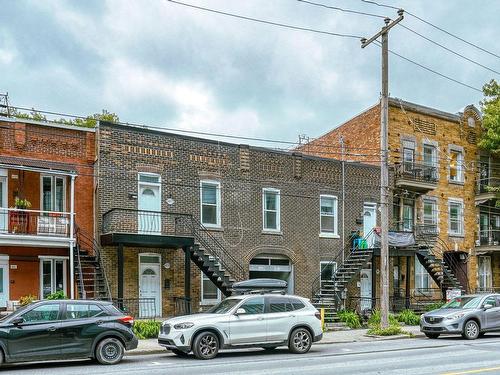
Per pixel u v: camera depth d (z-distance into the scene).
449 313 21.72
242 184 27.92
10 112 29.64
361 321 26.83
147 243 23.67
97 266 23.77
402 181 32.72
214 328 16.42
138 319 24.06
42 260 23.77
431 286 34.75
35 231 23.34
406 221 34.00
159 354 17.48
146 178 25.44
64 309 15.12
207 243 26.55
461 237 36.47
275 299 17.66
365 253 30.02
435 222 35.28
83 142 24.88
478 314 21.81
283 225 29.00
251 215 28.08
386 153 22.83
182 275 26.05
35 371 13.92
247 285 22.50
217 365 14.80
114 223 24.14
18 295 23.05
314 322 17.89
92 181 25.11
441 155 36.16
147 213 25.23
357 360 15.73
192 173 26.59
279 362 15.37
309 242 29.73
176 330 16.31
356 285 31.17
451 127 36.94
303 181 29.86
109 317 15.53
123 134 25.02
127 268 24.61
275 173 29.00
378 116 34.50
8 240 21.69
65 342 14.79
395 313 30.55
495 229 38.81
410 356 16.58
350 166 31.58
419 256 32.41
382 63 23.05
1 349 14.04
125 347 15.57
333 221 30.78
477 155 38.19
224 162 27.53
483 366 14.39
